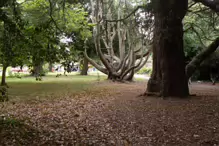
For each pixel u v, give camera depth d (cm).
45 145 459
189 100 954
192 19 1595
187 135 521
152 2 870
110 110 814
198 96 1054
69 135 530
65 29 646
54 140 491
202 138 498
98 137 519
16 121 578
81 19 1259
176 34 963
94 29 1925
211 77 2058
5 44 486
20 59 539
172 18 929
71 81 2102
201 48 2016
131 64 2073
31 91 1349
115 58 2244
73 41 591
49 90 1411
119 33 2119
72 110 820
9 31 474
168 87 1009
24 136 492
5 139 452
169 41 957
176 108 816
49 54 508
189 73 1108
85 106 898
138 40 1938
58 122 648
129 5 1516
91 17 1881
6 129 507
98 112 784
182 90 1011
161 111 775
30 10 980
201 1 948
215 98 1014
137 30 1486
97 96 1176
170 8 917
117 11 1955
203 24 1606
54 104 944
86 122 650
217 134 519
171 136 519
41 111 801
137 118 690
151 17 916
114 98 1099
